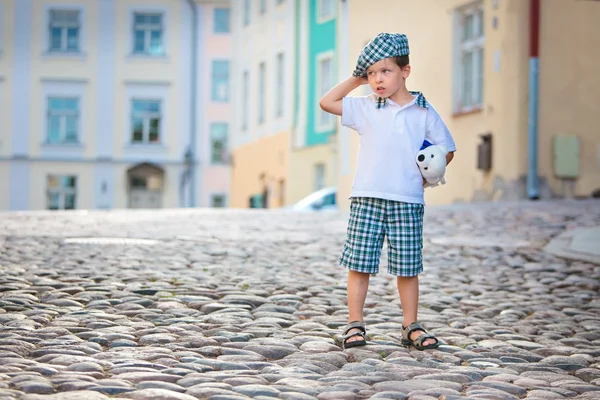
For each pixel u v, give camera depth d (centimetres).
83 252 1005
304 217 1819
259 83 3728
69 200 4666
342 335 537
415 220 523
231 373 422
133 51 4672
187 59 4681
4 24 4622
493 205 1795
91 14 4641
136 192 4712
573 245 1079
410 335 518
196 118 4700
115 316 577
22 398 355
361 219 523
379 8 2556
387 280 811
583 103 1980
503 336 561
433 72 2269
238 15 4041
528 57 1962
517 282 823
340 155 2780
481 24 2120
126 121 4666
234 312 609
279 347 489
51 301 627
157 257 965
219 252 1035
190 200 4697
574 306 692
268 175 3578
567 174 1969
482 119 2072
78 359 438
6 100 4628
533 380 436
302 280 798
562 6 1967
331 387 401
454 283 810
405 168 521
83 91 4644
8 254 973
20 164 4628
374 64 512
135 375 406
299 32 3231
